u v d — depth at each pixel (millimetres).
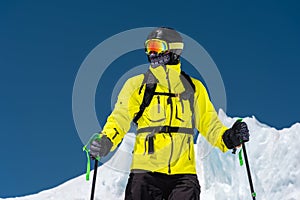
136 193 3270
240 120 3410
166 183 3275
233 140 3357
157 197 3271
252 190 3535
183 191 3209
